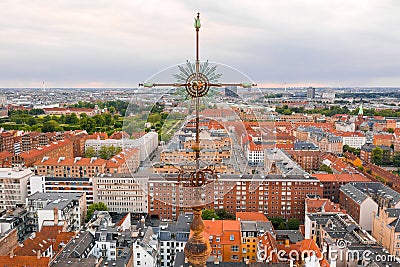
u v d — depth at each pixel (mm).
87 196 141750
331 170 177625
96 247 95750
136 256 92750
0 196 147000
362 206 126562
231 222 107125
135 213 137125
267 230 104188
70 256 88125
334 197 150750
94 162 162125
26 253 93312
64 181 142375
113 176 137750
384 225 112812
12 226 120375
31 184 146000
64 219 118812
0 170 153375
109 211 138375
